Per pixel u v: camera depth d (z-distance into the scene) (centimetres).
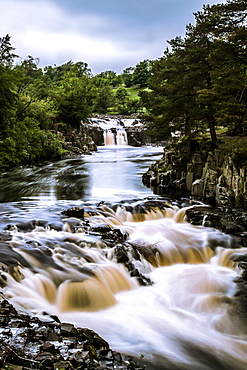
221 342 844
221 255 1423
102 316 927
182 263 1391
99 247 1271
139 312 967
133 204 2011
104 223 1670
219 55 2117
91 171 3706
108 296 1020
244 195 1970
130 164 4341
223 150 2303
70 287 978
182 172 2789
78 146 5934
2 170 3594
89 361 575
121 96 11894
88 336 689
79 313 928
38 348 587
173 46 2722
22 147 3709
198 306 1035
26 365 535
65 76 8981
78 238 1327
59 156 5156
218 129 3941
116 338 813
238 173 2031
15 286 919
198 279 1223
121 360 644
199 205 2134
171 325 909
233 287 1166
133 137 7681
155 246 1431
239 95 2119
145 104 3183
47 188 2702
